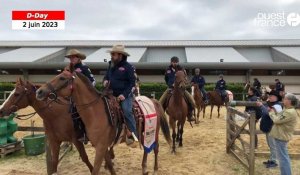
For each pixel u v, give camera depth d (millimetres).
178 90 7527
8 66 24047
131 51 29125
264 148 8172
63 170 6289
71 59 5766
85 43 33844
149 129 5410
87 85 4516
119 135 4953
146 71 24844
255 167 6473
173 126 7637
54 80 4301
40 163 6703
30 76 25422
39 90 4199
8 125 7184
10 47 33375
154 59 28641
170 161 6895
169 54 30422
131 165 6629
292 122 5086
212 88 22141
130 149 7898
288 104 5090
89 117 4480
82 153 5375
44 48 31844
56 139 5418
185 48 31188
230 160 6977
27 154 7219
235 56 26422
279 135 5145
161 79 24750
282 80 24047
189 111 8469
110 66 5121
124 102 4957
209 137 9508
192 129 10945
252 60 28922
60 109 5223
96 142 4508
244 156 6602
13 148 7277
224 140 9070
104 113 4570
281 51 28094
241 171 6250
